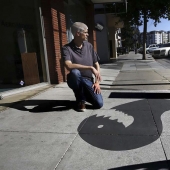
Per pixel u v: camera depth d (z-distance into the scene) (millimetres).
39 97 4898
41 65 6520
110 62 17703
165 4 16906
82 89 3648
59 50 6789
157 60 18812
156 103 4117
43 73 6570
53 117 3525
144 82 6984
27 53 6445
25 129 3092
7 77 6414
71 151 2453
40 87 6184
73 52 3611
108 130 2967
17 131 3035
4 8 6539
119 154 2348
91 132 2926
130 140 2652
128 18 18594
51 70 6648
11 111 3895
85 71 3682
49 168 2148
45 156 2369
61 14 7109
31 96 5012
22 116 3619
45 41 6441
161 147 2445
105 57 19469
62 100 4551
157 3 16891
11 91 5277
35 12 6234
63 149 2504
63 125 3186
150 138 2674
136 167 2096
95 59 3895
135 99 4492
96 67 3932
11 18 6547
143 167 2090
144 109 3777
